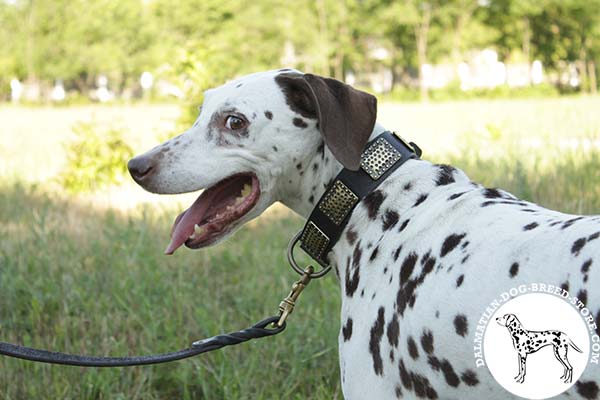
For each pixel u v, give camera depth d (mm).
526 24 47438
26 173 12094
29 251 6906
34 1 47312
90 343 4961
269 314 5363
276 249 6914
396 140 3062
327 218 3049
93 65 48219
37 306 5375
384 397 2748
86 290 5930
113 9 47750
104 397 4352
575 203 7168
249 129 3068
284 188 3162
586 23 45844
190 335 5164
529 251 2406
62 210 9031
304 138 3080
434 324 2529
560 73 51000
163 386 4625
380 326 2752
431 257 2664
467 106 29078
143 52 47781
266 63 46156
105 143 10672
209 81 10242
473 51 57031
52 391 4465
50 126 22453
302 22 45969
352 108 2951
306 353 4656
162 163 3102
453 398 2551
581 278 2250
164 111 30297
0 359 4789
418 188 2926
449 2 46938
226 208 3156
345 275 3006
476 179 8336
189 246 3145
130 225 7379
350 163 2887
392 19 47156
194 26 45250
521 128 15867
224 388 4215
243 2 45562
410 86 55438
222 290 6062
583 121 16594
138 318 5172
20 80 51562
